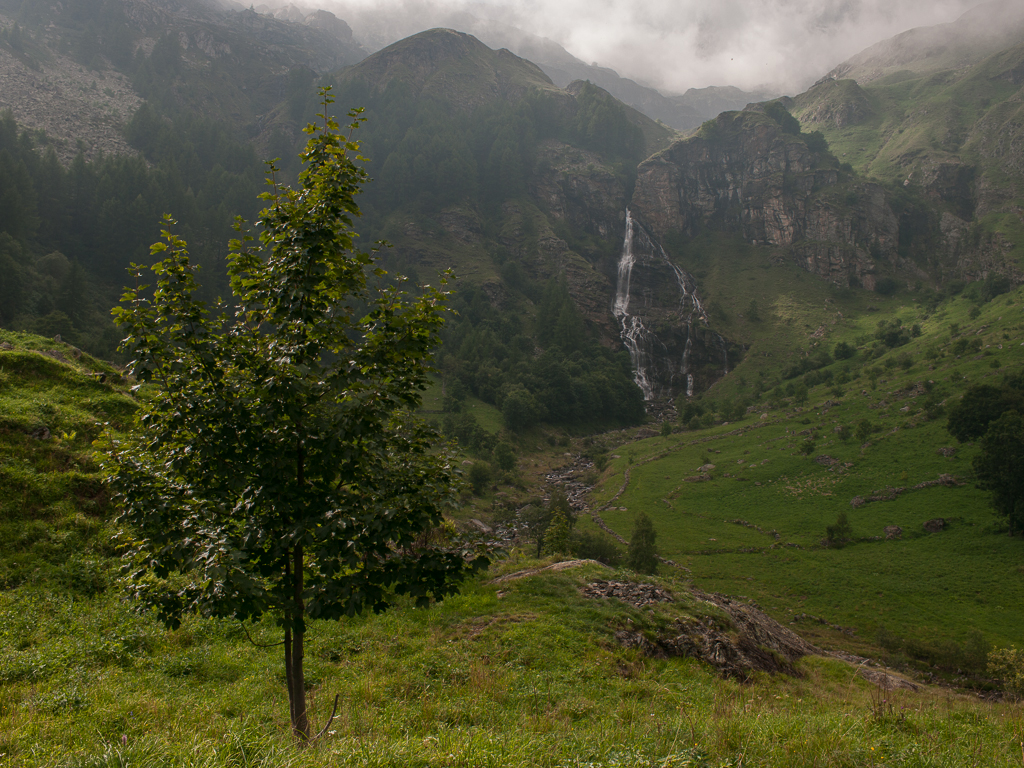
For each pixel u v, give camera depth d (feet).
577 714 37.99
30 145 560.20
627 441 460.14
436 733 29.81
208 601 21.20
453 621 56.24
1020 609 191.52
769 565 232.73
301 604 23.02
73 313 360.89
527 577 66.85
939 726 37.11
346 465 23.03
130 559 24.11
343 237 24.13
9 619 42.98
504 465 335.67
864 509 277.64
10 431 64.23
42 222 483.10
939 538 245.04
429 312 25.08
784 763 25.20
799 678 61.46
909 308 647.97
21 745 22.31
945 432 323.98
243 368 24.29
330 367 24.39
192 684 38.14
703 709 40.78
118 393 85.30
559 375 490.08
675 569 228.84
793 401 463.01
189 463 22.45
